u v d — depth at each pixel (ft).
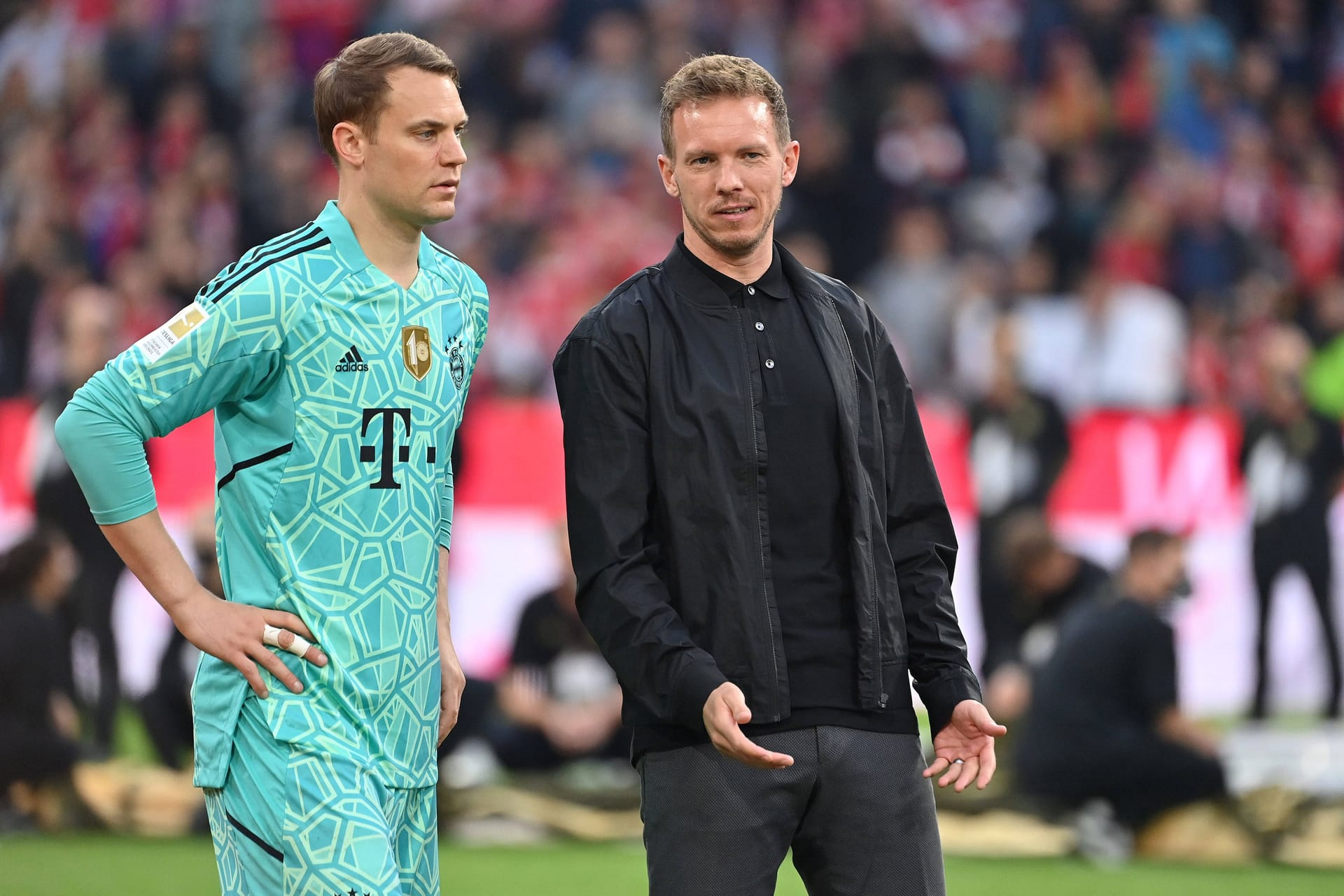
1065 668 77.66
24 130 143.95
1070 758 76.74
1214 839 75.82
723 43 143.64
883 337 36.86
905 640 35.40
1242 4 148.36
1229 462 97.14
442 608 37.22
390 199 34.01
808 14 144.25
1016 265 122.72
